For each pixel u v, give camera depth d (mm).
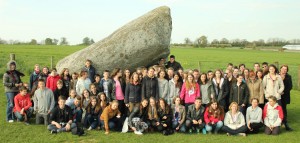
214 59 47969
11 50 50406
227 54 61469
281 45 117812
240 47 99750
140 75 12812
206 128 11688
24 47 62281
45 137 10781
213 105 11672
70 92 12578
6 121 12672
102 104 12008
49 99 12391
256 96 12484
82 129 11148
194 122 11734
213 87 12625
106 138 10859
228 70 13148
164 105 11852
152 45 15727
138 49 15648
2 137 10688
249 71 13367
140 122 11625
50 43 100688
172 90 12836
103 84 13180
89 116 12023
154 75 12625
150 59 16297
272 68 12398
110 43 15680
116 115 11891
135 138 10922
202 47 97250
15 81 12953
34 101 12461
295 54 65250
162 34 15977
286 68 12648
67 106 11773
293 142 10617
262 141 10719
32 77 14164
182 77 13742
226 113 11781
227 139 10953
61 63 16531
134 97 12484
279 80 12344
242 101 12320
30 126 12070
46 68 14336
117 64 15766
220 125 11570
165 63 16812
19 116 12383
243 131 11422
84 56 15797
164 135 11414
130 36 15656
